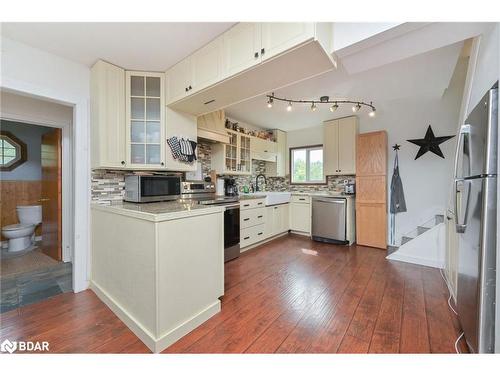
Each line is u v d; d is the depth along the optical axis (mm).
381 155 3633
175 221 1570
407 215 3723
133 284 1666
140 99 2445
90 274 2311
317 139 4848
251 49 1639
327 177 4691
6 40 1817
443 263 2771
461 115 2387
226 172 3779
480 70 1653
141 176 2365
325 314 1828
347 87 2811
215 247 1881
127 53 2076
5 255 3334
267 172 5145
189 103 2361
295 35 1431
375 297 2096
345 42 1568
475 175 1394
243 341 1528
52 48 1976
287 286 2316
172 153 2549
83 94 2254
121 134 2320
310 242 4020
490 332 1256
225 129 3641
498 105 1222
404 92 2963
